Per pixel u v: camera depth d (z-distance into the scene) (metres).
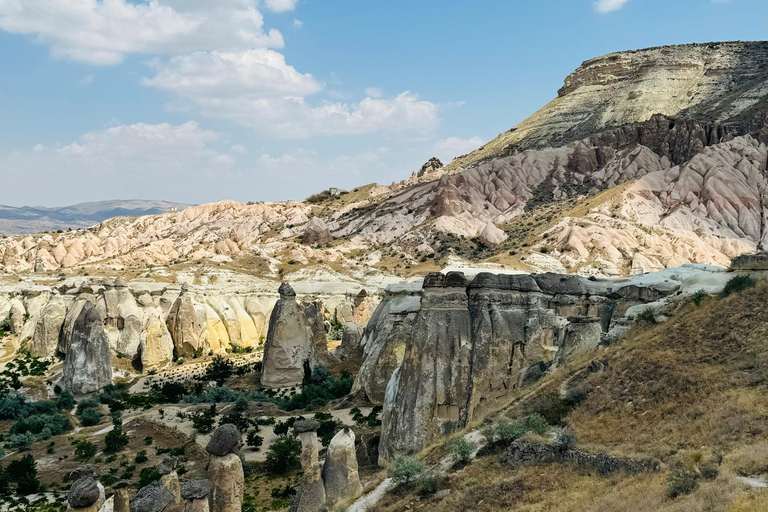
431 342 46.09
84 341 82.94
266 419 65.81
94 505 26.55
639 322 44.78
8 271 145.88
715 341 37.75
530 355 47.81
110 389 84.19
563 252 144.88
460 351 46.09
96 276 128.00
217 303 123.38
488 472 34.59
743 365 34.78
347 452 37.50
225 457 32.28
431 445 42.66
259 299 130.25
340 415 64.75
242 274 140.50
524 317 49.28
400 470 36.44
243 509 45.12
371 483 38.22
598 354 42.75
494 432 37.94
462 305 47.50
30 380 86.81
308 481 35.97
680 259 137.25
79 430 68.94
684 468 27.81
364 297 133.00
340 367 92.31
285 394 82.44
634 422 34.28
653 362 37.91
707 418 31.72
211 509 31.64
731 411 31.31
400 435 44.69
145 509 26.94
